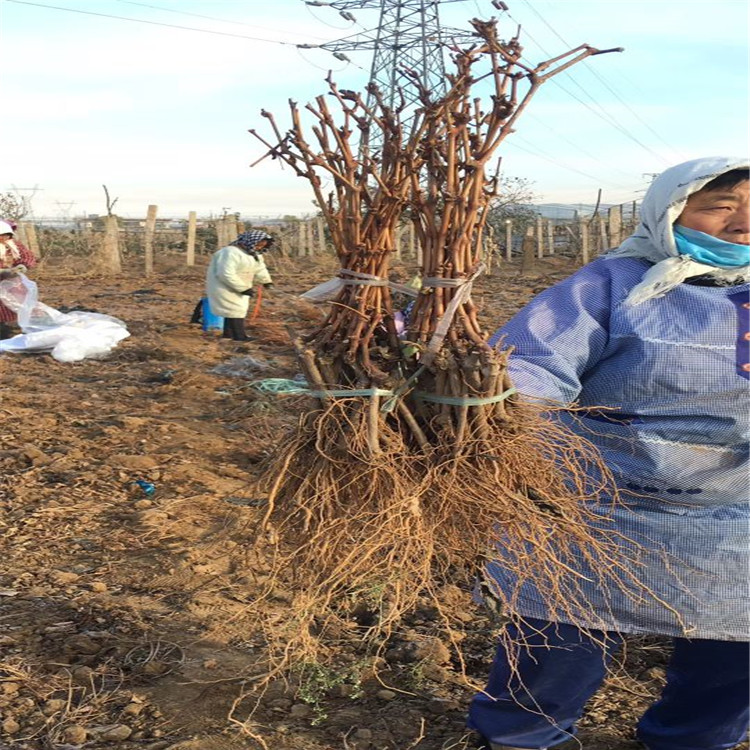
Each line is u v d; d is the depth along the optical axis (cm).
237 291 1089
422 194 225
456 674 323
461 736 282
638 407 229
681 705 258
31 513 468
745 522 233
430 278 223
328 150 230
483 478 222
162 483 523
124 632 346
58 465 552
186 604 369
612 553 232
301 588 247
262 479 241
